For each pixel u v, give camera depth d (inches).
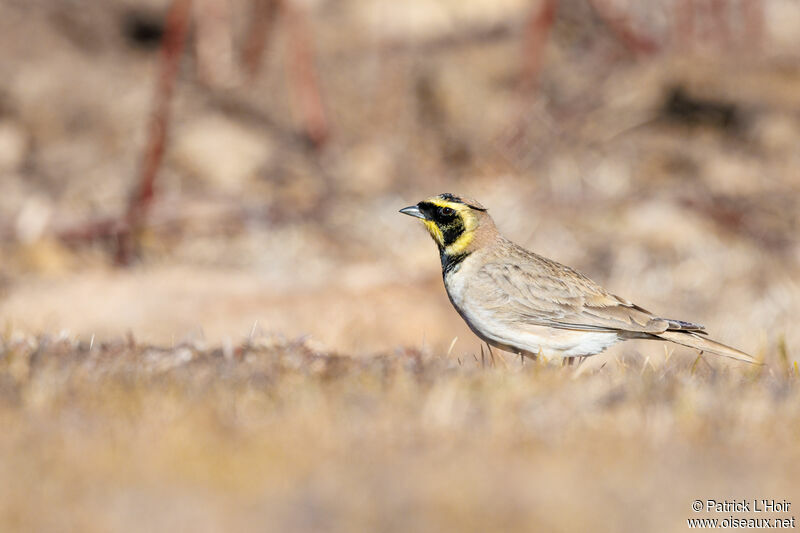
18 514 191.6
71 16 935.7
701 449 232.2
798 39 890.1
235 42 926.4
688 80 832.3
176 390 263.0
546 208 725.9
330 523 186.9
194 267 669.9
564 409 253.0
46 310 566.3
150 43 944.3
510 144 792.9
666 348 386.0
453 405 248.7
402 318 556.4
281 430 236.1
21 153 789.9
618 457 224.5
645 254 670.5
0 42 894.4
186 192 753.0
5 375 276.4
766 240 681.0
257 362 296.7
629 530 186.5
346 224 717.3
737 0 901.2
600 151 787.4
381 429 236.7
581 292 335.3
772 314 608.1
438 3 933.8
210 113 839.7
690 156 775.7
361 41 916.0
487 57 887.7
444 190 757.3
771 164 763.4
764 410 258.4
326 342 495.2
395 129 833.5
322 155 799.7
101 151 795.4
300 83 815.1
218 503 196.7
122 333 529.0
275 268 665.0
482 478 208.1
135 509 193.5
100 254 690.2
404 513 190.5
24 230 696.4
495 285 335.3
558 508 193.2
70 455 219.5
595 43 908.0
